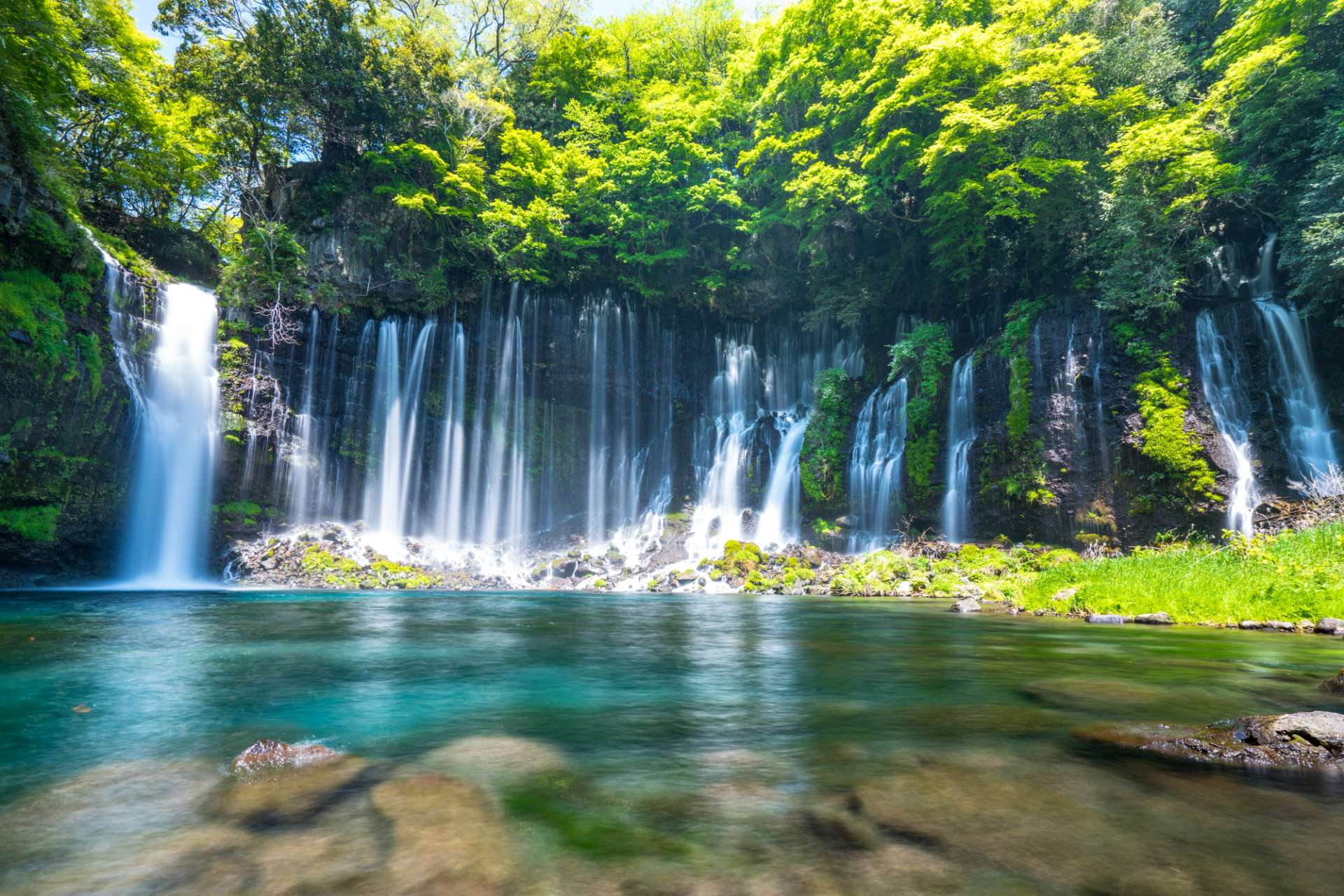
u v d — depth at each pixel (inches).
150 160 1123.9
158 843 97.3
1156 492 854.5
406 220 1172.5
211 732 162.7
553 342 1306.6
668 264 1390.3
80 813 108.8
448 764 136.3
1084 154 995.3
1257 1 979.3
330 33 1110.4
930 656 296.4
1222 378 900.0
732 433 1368.1
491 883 84.7
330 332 1094.4
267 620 442.0
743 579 919.0
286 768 133.0
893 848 95.5
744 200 1387.8
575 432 1309.1
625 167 1247.5
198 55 1097.4
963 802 114.1
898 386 1144.2
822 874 87.0
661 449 1373.0
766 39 1278.3
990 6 1126.4
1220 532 803.4
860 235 1325.0
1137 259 896.3
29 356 735.1
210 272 1168.2
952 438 1051.9
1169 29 1133.1
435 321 1201.4
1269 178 907.4
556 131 1487.5
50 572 783.7
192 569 903.7
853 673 250.7
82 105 1042.1
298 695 208.2
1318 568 431.2
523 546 1205.7
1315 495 779.4
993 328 1133.1
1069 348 958.4
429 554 1097.4
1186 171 882.8
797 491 1182.3
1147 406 872.9
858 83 1114.1
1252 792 118.2
